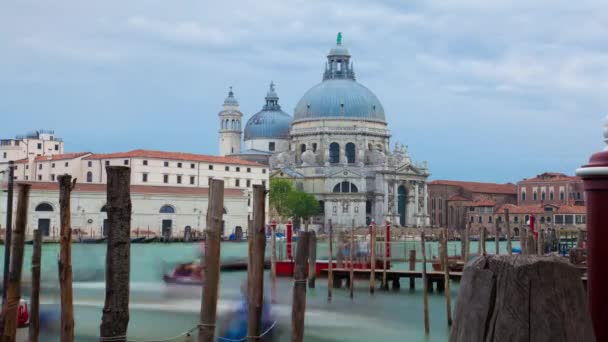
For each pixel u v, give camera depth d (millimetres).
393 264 88625
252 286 19375
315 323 42781
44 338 33969
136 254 95125
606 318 7566
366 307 49469
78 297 50500
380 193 195250
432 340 38312
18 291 18047
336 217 192250
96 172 152500
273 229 54062
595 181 7707
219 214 15727
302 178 195875
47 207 120688
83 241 114188
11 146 182125
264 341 37250
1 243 101312
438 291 58906
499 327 5336
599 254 7668
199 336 15531
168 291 52812
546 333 5234
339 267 67812
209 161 158625
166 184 151250
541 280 5297
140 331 38438
